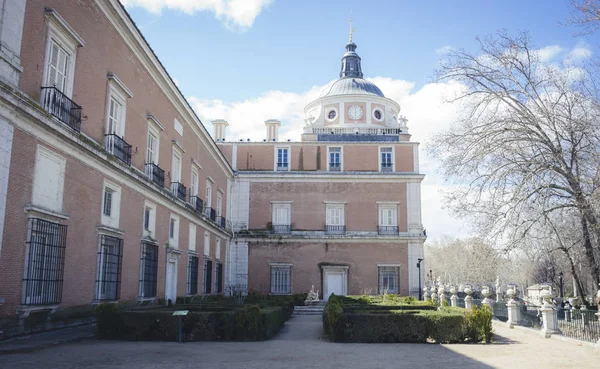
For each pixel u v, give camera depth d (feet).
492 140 53.47
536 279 145.79
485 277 171.53
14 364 27.73
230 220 123.85
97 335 41.83
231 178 125.39
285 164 127.34
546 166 50.70
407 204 123.95
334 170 126.41
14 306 37.06
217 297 98.27
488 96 54.54
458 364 31.89
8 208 36.24
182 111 81.41
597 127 49.98
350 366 30.50
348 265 121.70
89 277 48.98
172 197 74.13
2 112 35.09
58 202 43.21
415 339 43.42
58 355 31.50
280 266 122.31
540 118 53.06
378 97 147.64
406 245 122.31
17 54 36.99
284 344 41.19
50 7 42.19
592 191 49.16
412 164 125.59
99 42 51.90
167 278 74.08
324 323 49.49
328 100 148.87
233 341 42.50
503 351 38.37
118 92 56.65
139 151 63.57
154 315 42.14
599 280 54.34
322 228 123.95
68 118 44.86
